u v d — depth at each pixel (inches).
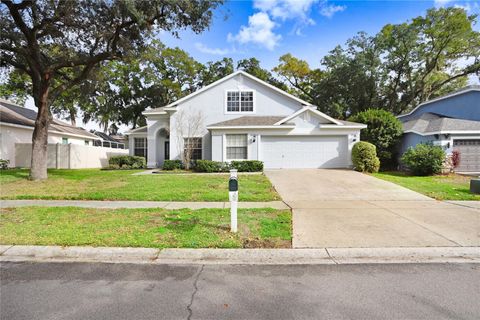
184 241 188.5
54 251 176.2
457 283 138.6
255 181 465.7
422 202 321.1
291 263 165.2
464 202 320.5
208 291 131.6
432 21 1096.8
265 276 147.5
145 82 1310.3
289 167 662.5
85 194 351.9
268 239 194.5
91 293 129.9
